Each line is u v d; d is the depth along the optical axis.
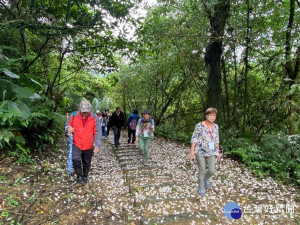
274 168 4.40
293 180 4.14
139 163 5.43
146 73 11.18
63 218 2.66
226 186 3.92
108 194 3.48
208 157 3.50
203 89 9.05
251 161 5.00
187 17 5.63
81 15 4.72
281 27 5.73
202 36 5.32
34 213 2.64
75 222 2.62
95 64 6.93
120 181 4.12
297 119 4.43
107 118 10.39
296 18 4.75
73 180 3.78
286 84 5.38
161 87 11.27
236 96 7.34
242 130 6.62
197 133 3.49
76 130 3.54
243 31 5.70
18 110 3.35
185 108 11.88
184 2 5.58
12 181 3.17
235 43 5.27
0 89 3.74
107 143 8.78
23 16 4.61
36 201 2.88
